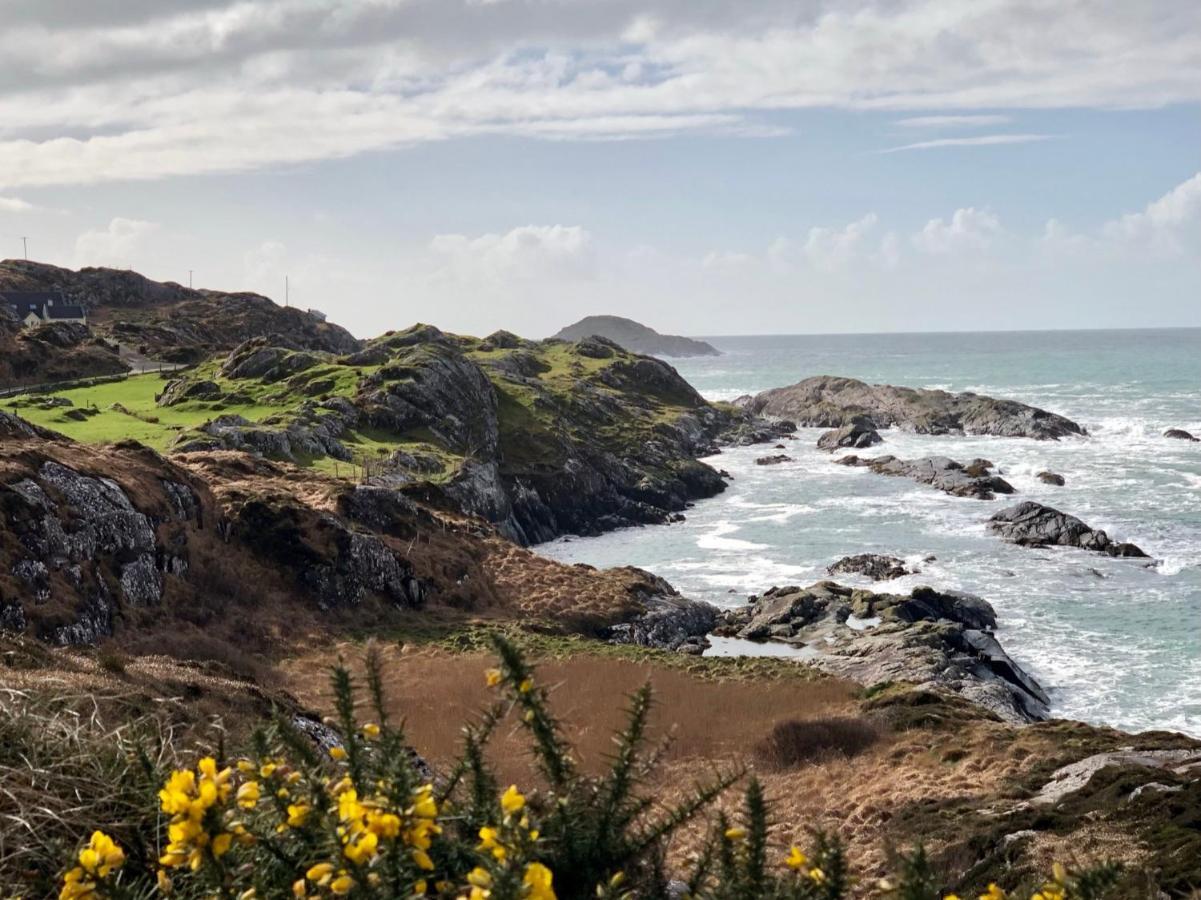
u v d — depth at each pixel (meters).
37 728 6.33
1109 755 23.39
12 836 4.89
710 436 133.25
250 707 16.19
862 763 26.94
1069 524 70.00
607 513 92.56
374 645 3.94
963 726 30.31
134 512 42.50
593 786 3.62
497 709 3.79
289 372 109.50
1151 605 53.72
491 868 2.75
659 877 3.45
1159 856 14.70
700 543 78.12
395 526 57.66
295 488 60.06
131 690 11.87
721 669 42.22
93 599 37.53
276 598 46.16
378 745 3.60
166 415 91.31
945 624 47.41
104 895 3.07
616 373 149.88
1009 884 15.02
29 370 116.31
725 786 3.56
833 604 54.59
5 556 35.34
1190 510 77.12
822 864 3.31
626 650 46.03
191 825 2.96
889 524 79.31
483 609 52.66
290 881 3.14
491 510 81.31
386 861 2.86
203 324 181.75
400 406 93.69
